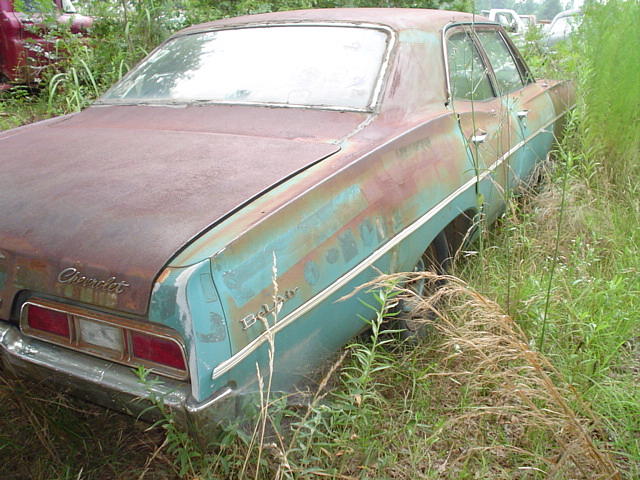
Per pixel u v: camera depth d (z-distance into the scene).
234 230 1.85
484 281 3.13
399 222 2.47
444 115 3.05
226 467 1.88
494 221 3.77
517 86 4.40
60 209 2.02
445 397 2.60
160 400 1.74
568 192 3.87
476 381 2.55
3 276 1.98
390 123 2.72
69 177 2.23
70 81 6.41
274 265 1.83
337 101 2.79
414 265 2.64
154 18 6.69
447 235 3.15
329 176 2.20
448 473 2.23
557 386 2.55
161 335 1.74
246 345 1.81
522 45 7.04
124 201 2.02
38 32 6.78
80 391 1.94
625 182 4.58
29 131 2.98
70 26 6.71
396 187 2.49
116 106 3.20
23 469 2.27
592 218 3.85
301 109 2.78
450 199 2.88
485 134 3.37
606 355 2.80
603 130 4.77
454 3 7.54
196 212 1.92
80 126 2.97
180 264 1.73
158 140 2.57
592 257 3.42
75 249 1.87
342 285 2.17
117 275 1.78
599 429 2.36
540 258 3.52
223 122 2.75
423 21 3.34
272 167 2.23
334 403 2.38
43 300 1.94
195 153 2.40
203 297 1.72
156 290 1.72
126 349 1.82
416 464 2.22
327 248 2.12
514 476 2.24
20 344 1.99
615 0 5.14
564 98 5.02
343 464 2.08
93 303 1.82
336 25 3.17
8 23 7.06
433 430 2.36
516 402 2.52
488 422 2.46
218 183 2.11
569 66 5.54
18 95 6.66
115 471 2.24
